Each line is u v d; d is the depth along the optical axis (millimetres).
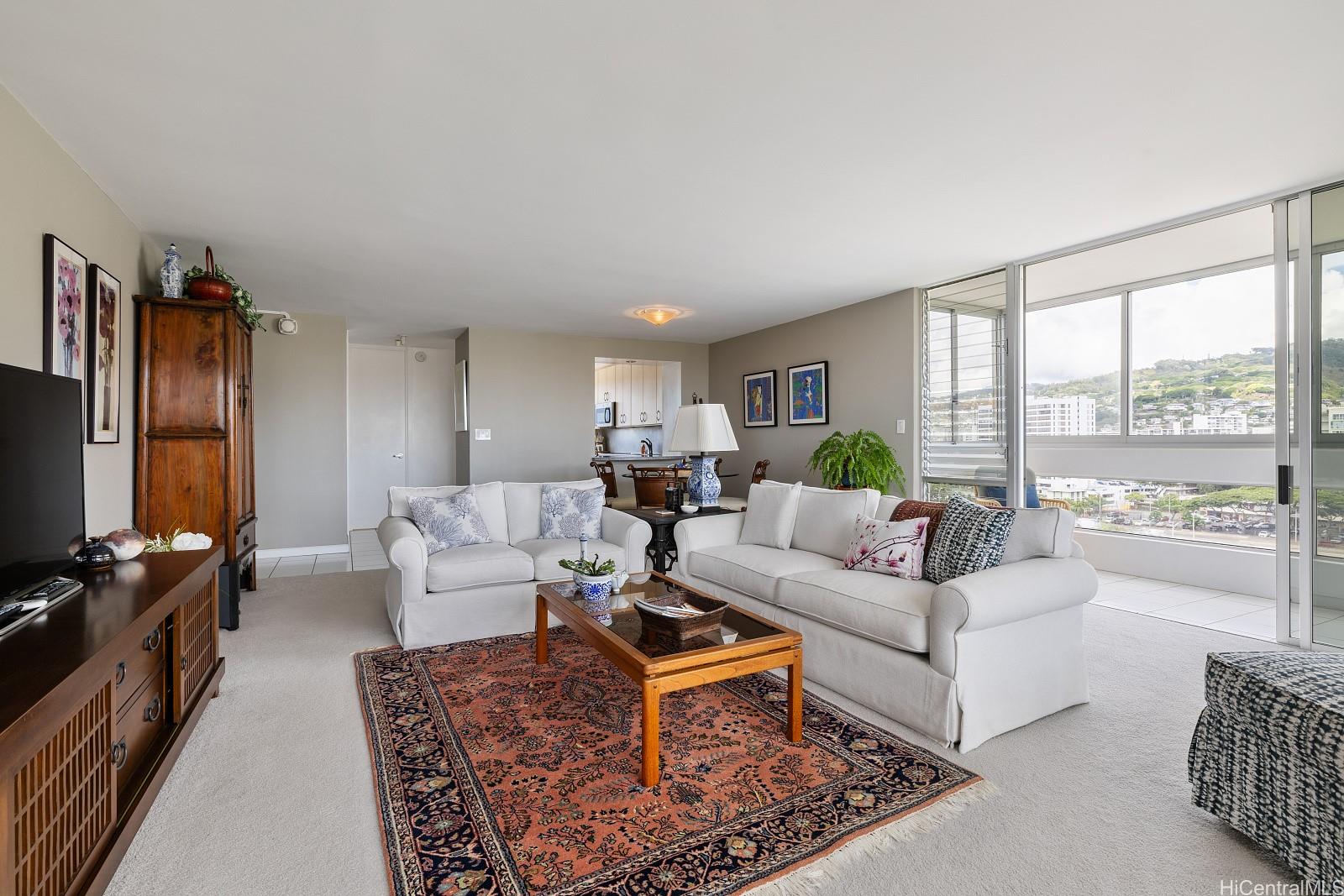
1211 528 4914
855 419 5832
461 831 1767
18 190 2273
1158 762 2143
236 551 3684
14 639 1463
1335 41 1976
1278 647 3312
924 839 1731
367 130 2514
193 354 3656
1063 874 1594
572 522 4062
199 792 1968
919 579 2797
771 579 3070
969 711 2207
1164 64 2102
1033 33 1935
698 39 1956
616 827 1784
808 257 4336
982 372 4859
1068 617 2543
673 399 8094
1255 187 3152
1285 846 1590
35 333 2406
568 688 2754
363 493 7875
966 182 3076
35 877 1228
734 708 2559
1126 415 5520
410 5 1780
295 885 1562
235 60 2037
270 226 3613
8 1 1733
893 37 1949
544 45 1973
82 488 2102
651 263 4434
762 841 1720
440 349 8172
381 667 3010
